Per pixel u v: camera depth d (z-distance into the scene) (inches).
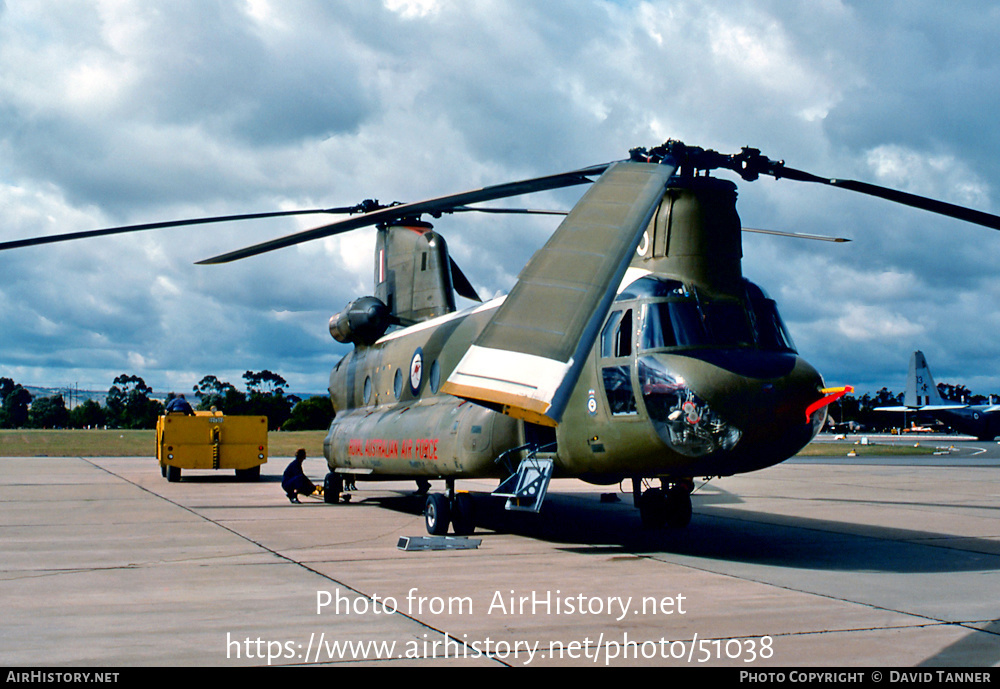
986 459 1360.7
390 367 593.0
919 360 2883.9
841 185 348.2
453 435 453.1
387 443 534.9
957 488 772.6
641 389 358.6
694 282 373.1
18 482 819.4
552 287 175.9
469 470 440.8
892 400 6028.5
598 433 380.5
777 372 353.4
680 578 312.0
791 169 353.7
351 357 684.7
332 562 350.0
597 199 236.4
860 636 224.7
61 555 368.5
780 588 292.5
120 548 391.2
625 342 372.5
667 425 349.7
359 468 590.2
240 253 451.5
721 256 376.8
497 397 145.6
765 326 377.1
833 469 1069.8
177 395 938.7
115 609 257.8
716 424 340.2
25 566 338.3
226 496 703.1
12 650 209.8
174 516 537.3
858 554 375.2
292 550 386.3
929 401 2859.3
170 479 878.4
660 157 358.0
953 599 274.1
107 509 577.3
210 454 884.6
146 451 1609.3
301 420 4576.8
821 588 292.4
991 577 316.5
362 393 643.5
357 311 645.9
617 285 175.0
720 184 378.3
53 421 6722.4
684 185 374.0
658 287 371.6
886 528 474.3
